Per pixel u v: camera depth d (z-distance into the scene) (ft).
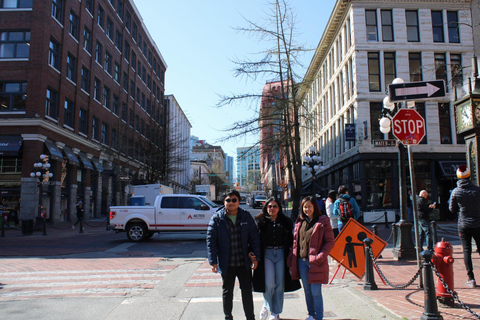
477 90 33.27
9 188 78.18
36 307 19.98
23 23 80.18
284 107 64.49
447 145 87.86
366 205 86.69
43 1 80.64
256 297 22.25
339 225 31.89
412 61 90.53
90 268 31.40
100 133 108.78
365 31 90.48
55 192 82.84
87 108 100.73
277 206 17.10
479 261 29.73
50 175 71.92
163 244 48.24
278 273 16.78
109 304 20.53
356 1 90.84
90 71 102.58
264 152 70.23
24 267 31.94
